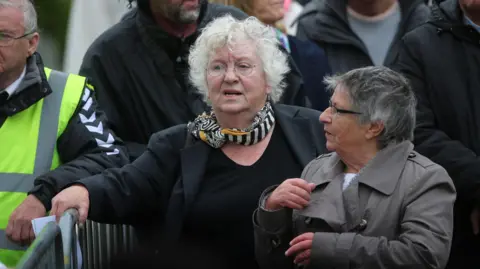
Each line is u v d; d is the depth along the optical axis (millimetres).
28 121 15547
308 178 13500
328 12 19906
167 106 17656
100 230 16203
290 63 18297
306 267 12711
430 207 12336
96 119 15938
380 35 19656
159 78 17781
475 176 15914
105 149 15609
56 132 15547
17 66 15375
